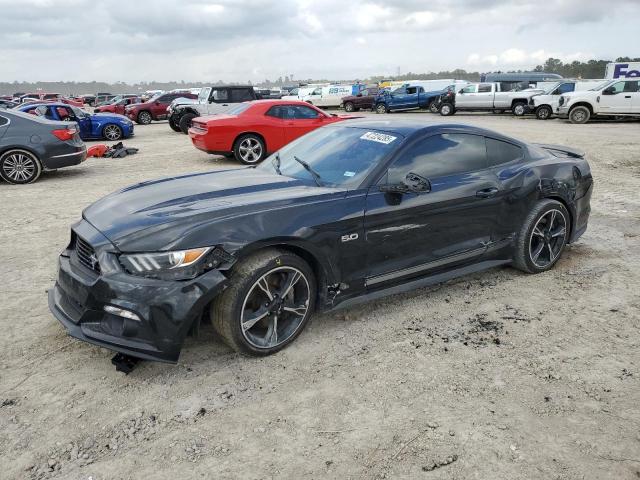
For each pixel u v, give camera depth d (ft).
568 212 15.57
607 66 97.40
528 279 14.89
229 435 8.46
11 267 16.34
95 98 185.26
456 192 12.79
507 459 7.82
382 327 12.09
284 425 8.68
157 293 9.22
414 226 12.17
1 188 29.78
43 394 9.57
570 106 70.95
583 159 16.67
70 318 10.19
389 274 12.13
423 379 9.96
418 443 8.20
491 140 14.21
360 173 11.97
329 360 10.69
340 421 8.76
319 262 10.92
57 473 7.68
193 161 40.93
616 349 11.00
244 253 9.85
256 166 14.80
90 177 33.53
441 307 13.12
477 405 9.14
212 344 11.30
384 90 112.88
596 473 7.53
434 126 13.15
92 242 9.86
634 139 49.06
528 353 10.88
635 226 20.21
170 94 90.02
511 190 13.91
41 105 55.47
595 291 14.01
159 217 10.15
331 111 122.72
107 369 10.40
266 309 10.52
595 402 9.19
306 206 10.80
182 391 9.65
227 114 40.01
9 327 12.19
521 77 117.70
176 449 8.16
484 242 13.78
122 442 8.32
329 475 7.55
